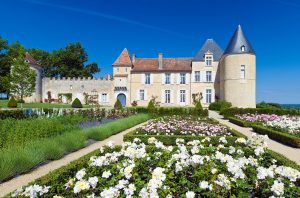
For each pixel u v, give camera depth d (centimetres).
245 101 4194
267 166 680
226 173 525
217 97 4862
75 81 5494
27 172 858
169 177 510
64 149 1105
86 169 581
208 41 5059
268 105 4547
